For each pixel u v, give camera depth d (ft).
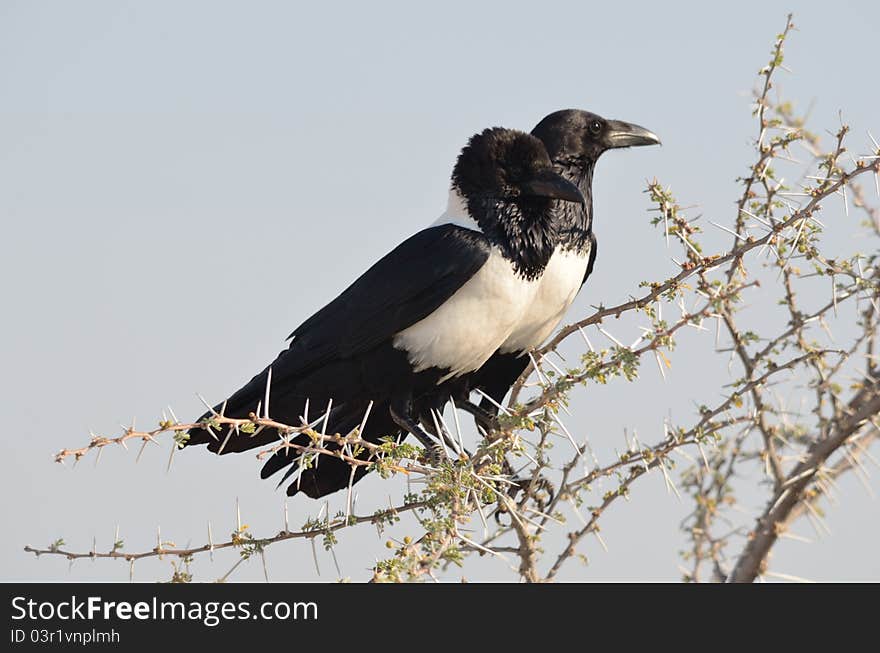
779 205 33.68
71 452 25.57
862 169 31.96
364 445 30.73
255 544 28.43
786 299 32.17
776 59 33.96
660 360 30.86
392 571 25.77
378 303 43.37
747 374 31.94
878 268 32.04
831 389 30.19
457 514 29.63
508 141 45.34
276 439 43.80
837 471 29.14
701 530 29.45
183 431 26.96
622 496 29.76
